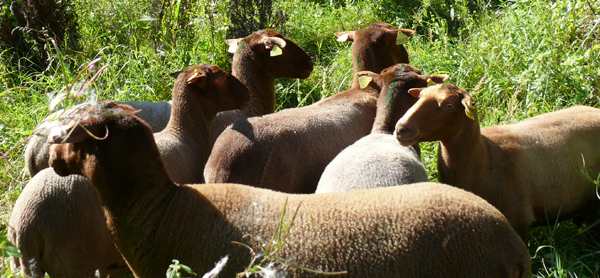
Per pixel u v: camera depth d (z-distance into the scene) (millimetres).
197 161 4969
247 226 2971
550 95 5727
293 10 9383
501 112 5621
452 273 2752
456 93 4062
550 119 4668
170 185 3209
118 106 3250
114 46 7953
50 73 7328
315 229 2863
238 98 5125
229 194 3150
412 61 7242
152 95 6863
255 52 5777
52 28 8266
